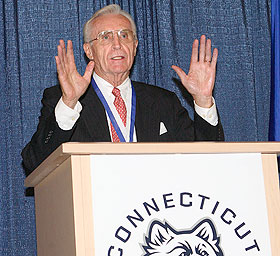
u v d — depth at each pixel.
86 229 1.55
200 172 1.70
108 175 1.61
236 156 1.75
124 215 1.59
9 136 3.62
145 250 1.59
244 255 1.68
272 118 3.81
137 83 3.12
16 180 3.57
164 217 1.63
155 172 1.65
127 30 3.00
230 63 4.12
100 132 2.78
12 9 3.78
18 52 3.74
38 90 3.71
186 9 4.09
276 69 3.87
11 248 3.49
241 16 4.21
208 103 2.45
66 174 1.66
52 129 2.21
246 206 1.72
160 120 2.91
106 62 2.95
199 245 1.64
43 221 2.07
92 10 3.88
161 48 3.97
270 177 1.78
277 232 1.74
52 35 3.81
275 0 3.98
